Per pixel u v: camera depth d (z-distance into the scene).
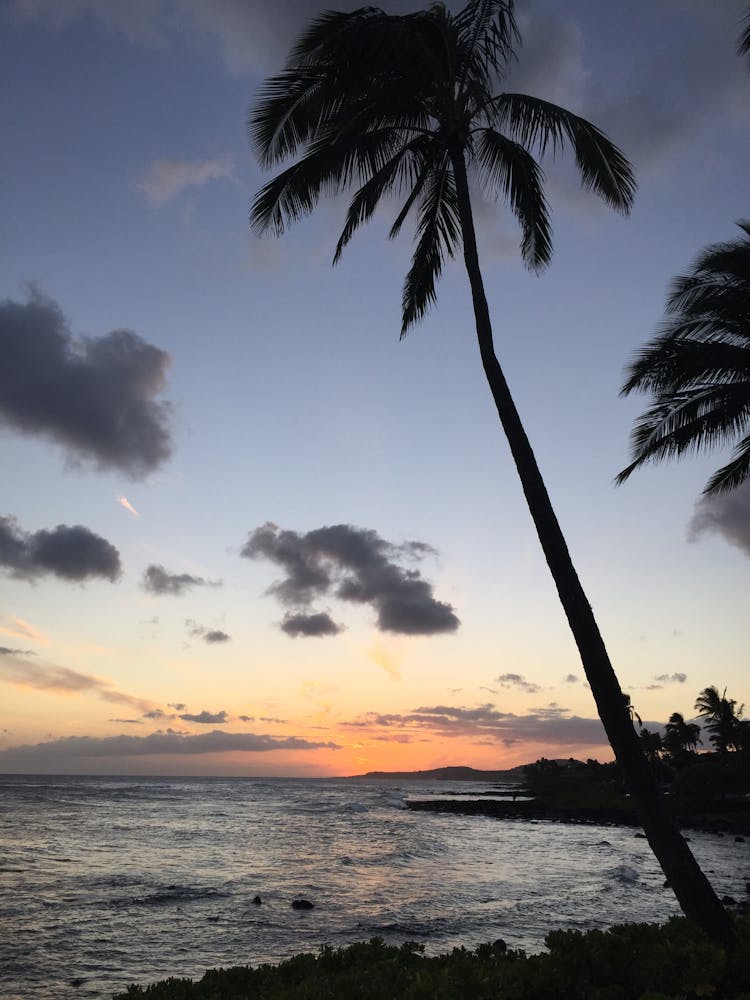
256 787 174.50
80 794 97.94
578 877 25.50
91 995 11.36
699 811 58.47
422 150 12.62
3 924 16.30
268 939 15.27
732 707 78.69
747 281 18.02
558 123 11.56
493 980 6.42
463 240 10.80
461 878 25.14
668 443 19.69
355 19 11.30
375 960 7.79
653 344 18.61
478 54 11.97
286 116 12.00
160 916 17.67
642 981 6.43
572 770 142.50
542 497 9.22
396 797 129.38
